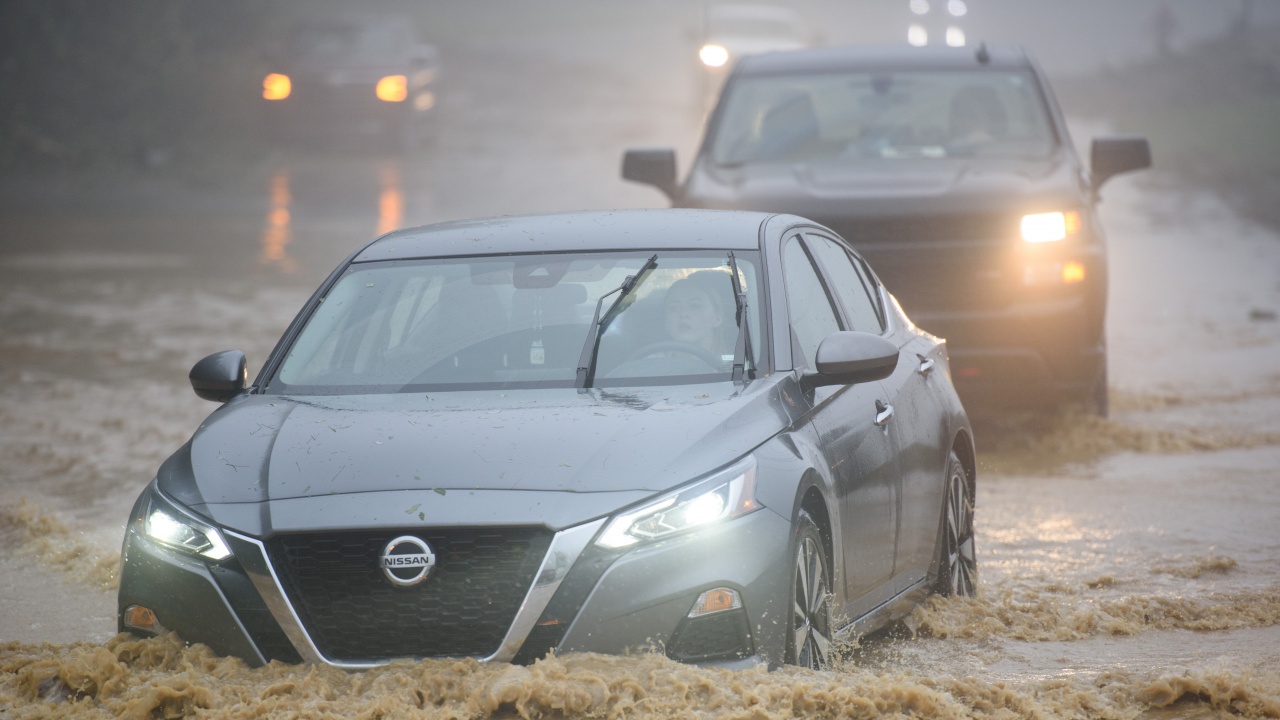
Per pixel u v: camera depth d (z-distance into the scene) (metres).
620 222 23.98
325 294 23.25
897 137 43.66
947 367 27.80
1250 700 19.00
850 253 26.86
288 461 18.92
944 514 25.58
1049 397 40.31
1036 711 18.39
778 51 48.12
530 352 21.38
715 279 22.11
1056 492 35.09
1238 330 59.38
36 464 37.66
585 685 16.83
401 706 16.62
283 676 17.64
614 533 17.64
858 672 19.56
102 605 26.33
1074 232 40.00
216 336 56.91
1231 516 32.22
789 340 21.53
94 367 51.12
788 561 18.38
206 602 18.16
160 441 40.28
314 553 17.91
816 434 20.41
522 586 17.56
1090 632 23.88
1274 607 25.03
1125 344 56.56
